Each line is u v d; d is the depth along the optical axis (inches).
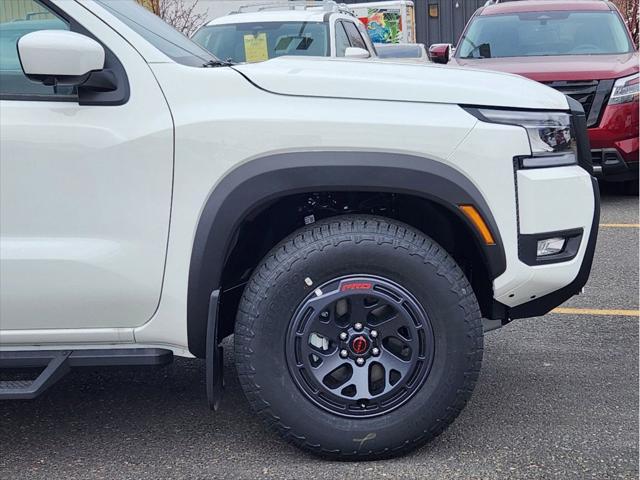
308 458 124.6
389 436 118.9
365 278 116.6
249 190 114.0
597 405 141.6
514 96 121.0
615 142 307.6
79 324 118.3
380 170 114.4
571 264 123.0
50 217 115.0
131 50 116.3
